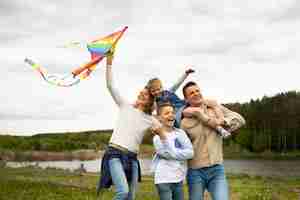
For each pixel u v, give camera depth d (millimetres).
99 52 7074
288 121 123250
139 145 7277
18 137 107312
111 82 7254
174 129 7180
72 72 6844
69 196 13109
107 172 7129
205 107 7320
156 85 7133
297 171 45812
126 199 7078
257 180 26266
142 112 7180
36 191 14047
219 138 7164
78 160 87312
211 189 7078
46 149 106312
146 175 29703
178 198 7152
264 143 118938
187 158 6918
